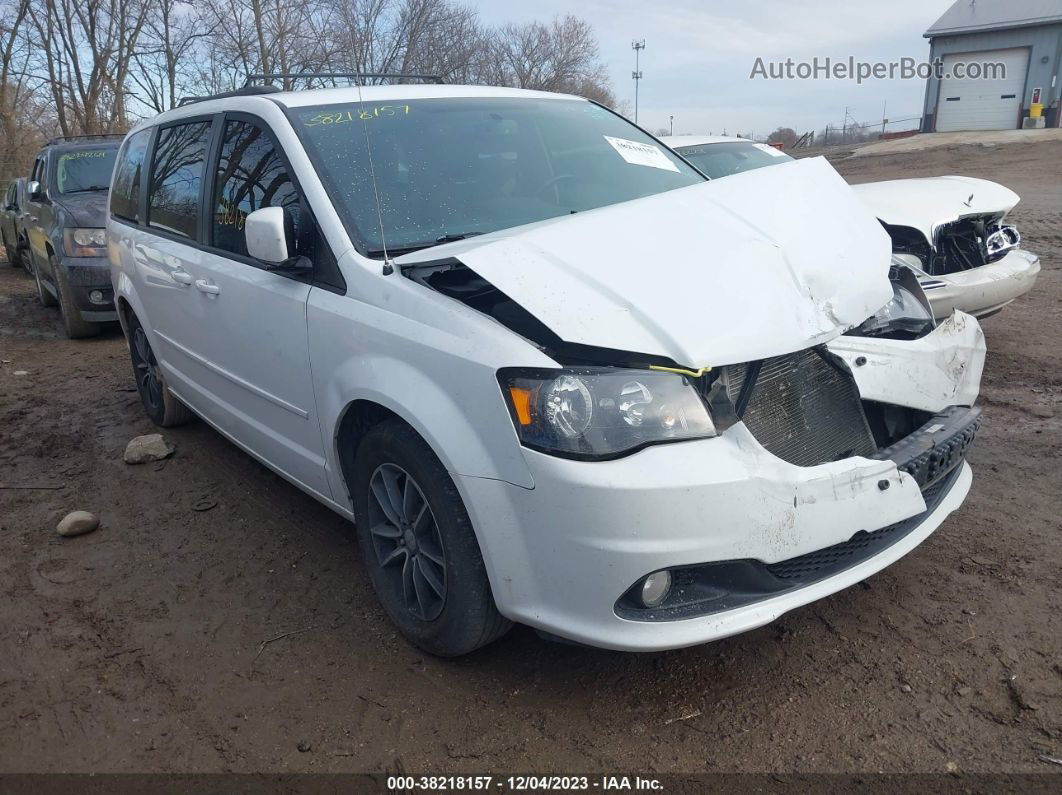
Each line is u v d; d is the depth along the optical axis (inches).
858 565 101.5
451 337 98.2
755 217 110.3
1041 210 505.7
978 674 103.2
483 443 94.0
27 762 97.9
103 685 111.3
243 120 145.4
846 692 101.7
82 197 331.0
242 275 137.8
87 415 226.4
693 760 93.0
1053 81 1085.1
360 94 140.4
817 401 102.1
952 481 119.9
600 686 105.9
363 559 134.0
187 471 182.9
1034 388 207.3
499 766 93.9
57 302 385.1
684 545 88.0
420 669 111.6
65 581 138.8
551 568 92.0
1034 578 122.6
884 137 1523.1
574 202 137.9
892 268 127.4
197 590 134.4
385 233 119.8
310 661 114.6
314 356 119.9
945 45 1149.7
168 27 854.5
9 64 877.2
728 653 110.4
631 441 88.4
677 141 307.9
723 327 93.3
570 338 89.6
